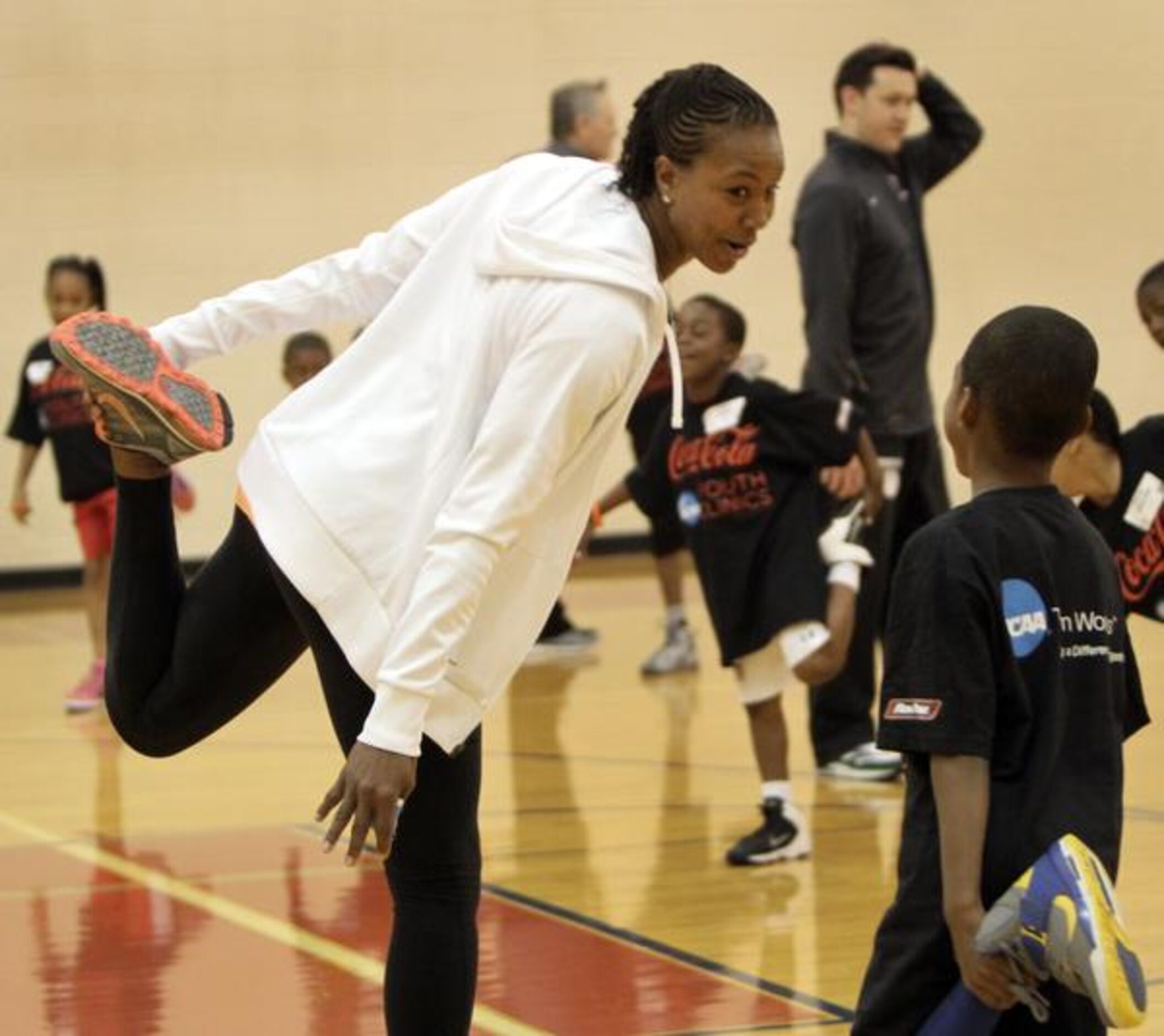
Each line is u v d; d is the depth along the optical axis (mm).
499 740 16281
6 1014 9000
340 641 6031
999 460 6004
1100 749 5898
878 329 14492
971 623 5695
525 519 5793
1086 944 5285
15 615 25062
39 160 26484
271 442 6242
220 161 27000
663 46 27797
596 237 5902
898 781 14188
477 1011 8867
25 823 13312
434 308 6195
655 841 12461
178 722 6531
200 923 10547
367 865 11859
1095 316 29047
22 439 19562
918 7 28312
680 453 12500
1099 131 28859
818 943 9984
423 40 27344
